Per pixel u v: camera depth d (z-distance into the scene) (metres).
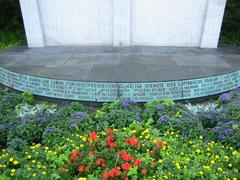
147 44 7.55
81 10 7.30
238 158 3.24
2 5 9.88
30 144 3.86
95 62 6.00
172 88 4.86
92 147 3.34
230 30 9.77
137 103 4.86
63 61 6.09
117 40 7.44
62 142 3.58
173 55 6.62
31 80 5.15
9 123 4.05
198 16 7.23
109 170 3.01
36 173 2.98
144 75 5.12
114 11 7.12
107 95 4.83
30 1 7.13
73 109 4.35
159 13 7.23
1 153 3.80
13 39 9.38
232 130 3.71
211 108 4.54
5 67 5.65
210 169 3.04
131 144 3.36
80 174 3.09
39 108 4.62
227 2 9.45
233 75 5.35
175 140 3.60
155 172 3.06
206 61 6.09
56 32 7.54
